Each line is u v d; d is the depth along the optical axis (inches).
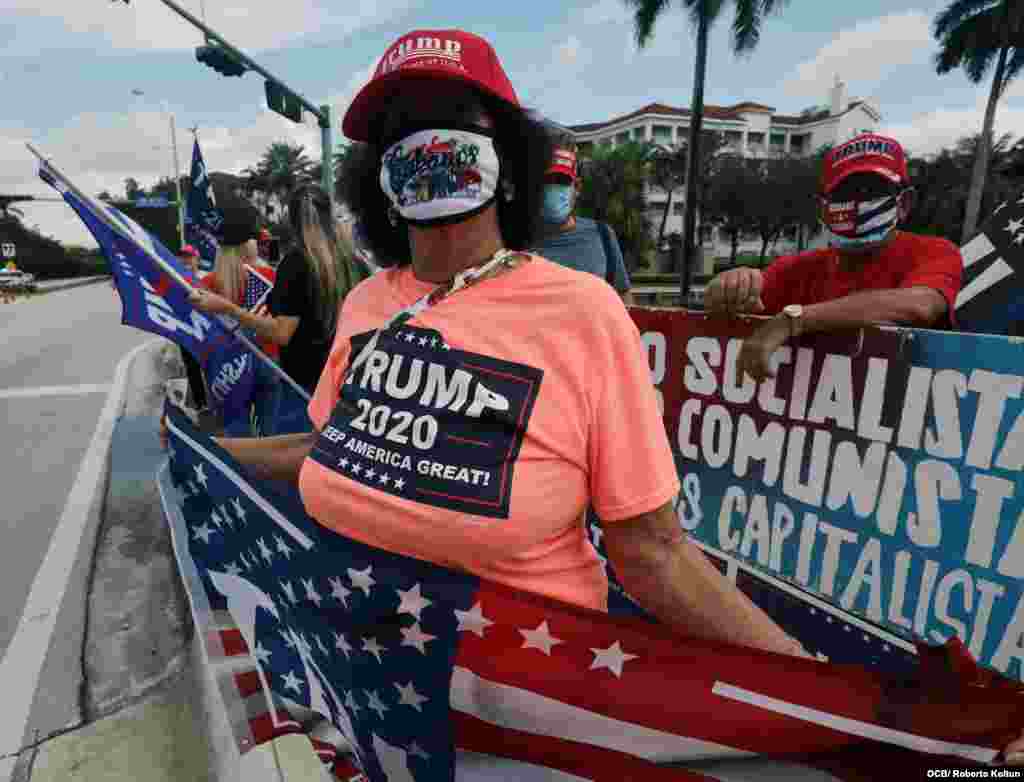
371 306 44.5
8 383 325.1
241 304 160.4
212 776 78.4
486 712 39.7
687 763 38.1
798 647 37.4
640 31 837.2
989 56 1079.6
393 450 37.4
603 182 1754.4
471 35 39.1
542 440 35.0
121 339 528.1
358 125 43.5
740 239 2357.3
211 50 319.0
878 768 35.6
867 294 56.1
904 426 52.2
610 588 71.8
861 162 68.3
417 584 38.1
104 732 87.5
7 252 1448.1
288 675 50.5
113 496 169.3
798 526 59.9
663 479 35.4
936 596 51.3
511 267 38.9
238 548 54.1
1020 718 32.2
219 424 173.0
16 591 123.9
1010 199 75.7
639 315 70.7
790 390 59.4
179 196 1339.8
